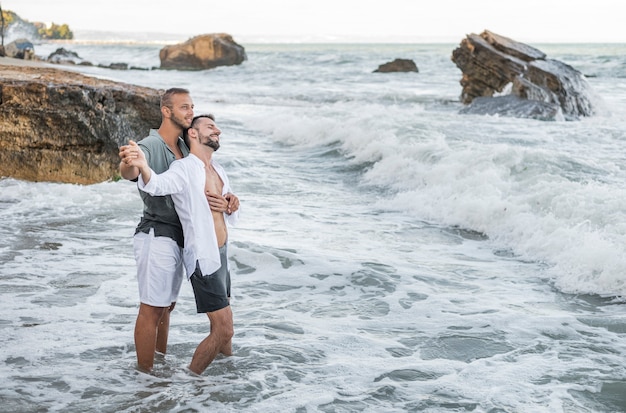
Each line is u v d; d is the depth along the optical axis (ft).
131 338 15.97
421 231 27.14
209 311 14.02
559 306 19.06
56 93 33.35
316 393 13.41
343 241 25.31
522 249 24.30
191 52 177.37
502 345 16.16
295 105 77.87
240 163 41.09
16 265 21.22
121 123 34.96
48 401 12.89
